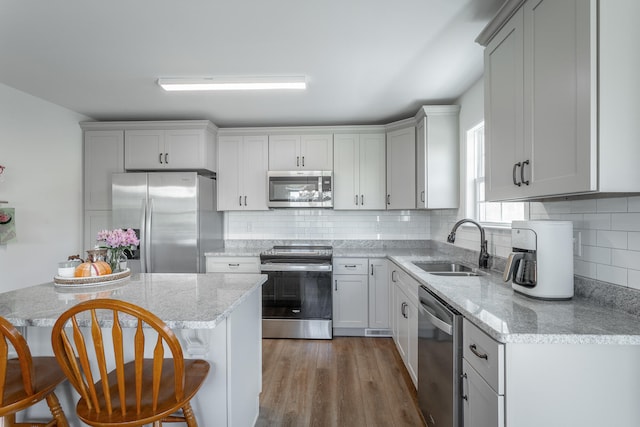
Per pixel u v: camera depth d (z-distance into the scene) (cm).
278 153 368
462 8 170
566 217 161
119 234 196
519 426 104
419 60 226
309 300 330
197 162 345
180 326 119
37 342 150
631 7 103
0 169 254
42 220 303
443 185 301
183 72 244
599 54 103
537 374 104
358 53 217
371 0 164
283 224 400
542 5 126
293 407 210
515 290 159
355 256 334
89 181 348
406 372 256
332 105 314
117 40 200
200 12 173
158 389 108
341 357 284
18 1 162
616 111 103
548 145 123
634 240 124
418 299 199
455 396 139
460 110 297
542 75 126
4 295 157
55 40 200
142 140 347
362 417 200
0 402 106
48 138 308
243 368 169
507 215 227
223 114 340
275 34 194
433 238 376
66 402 146
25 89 277
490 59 168
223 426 145
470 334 130
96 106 317
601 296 137
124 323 121
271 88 265
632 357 104
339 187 365
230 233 403
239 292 162
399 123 342
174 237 325
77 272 178
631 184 104
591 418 104
